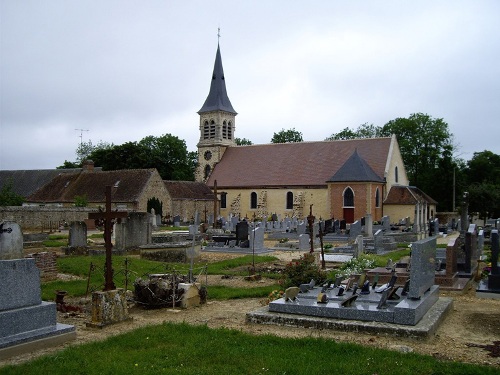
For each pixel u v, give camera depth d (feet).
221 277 60.54
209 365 26.00
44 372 24.81
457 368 25.23
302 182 197.47
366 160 191.42
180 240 88.79
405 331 31.94
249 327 35.32
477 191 194.90
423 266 38.01
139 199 182.80
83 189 197.57
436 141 245.04
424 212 151.53
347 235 121.49
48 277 55.47
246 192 212.64
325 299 36.91
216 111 241.35
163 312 40.68
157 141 305.32
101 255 78.84
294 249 97.09
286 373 24.79
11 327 29.09
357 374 24.52
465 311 41.27
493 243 49.75
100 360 26.61
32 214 154.92
